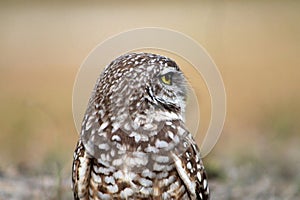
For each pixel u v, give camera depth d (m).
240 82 29.61
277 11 41.12
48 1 42.03
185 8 39.69
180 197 8.18
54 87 28.05
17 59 32.53
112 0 42.97
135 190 7.98
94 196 8.15
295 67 32.44
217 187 13.16
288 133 19.27
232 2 40.25
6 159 15.80
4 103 21.80
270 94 27.33
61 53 33.69
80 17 39.28
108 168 8.00
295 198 13.02
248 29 38.34
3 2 41.03
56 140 17.44
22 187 12.44
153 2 42.22
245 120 24.42
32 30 37.38
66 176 12.89
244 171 14.66
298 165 15.73
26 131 18.34
